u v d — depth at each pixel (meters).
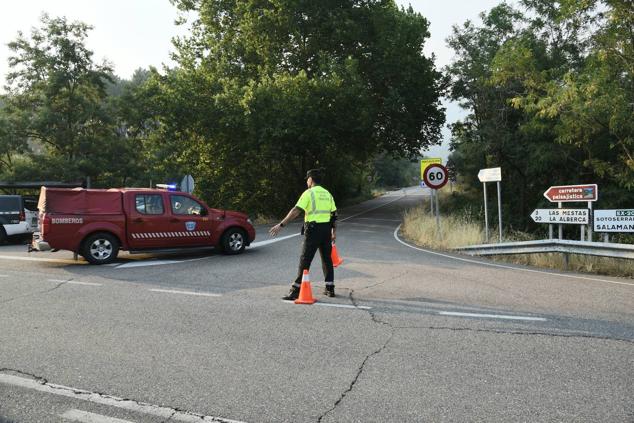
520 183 26.92
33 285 7.96
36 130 26.47
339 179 43.81
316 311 6.16
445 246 13.56
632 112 15.12
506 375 4.03
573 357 4.44
